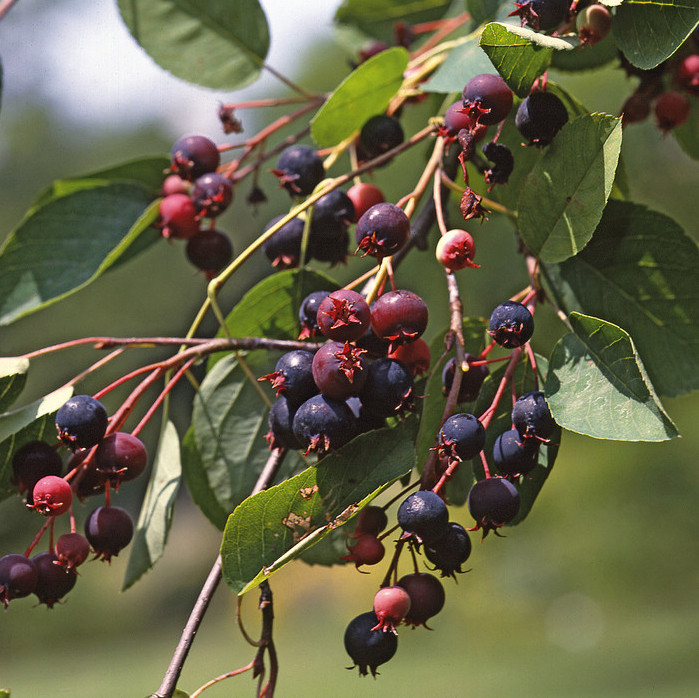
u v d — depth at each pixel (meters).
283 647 4.12
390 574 0.51
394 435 0.52
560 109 0.53
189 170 0.60
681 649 2.70
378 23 0.77
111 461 0.54
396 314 0.52
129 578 0.57
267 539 0.52
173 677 0.52
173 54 0.63
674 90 0.60
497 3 0.58
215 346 0.55
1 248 0.61
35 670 4.14
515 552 3.29
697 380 0.56
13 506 2.46
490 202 0.58
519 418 0.52
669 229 0.56
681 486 2.65
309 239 0.58
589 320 0.52
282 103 0.63
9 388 0.55
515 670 2.98
